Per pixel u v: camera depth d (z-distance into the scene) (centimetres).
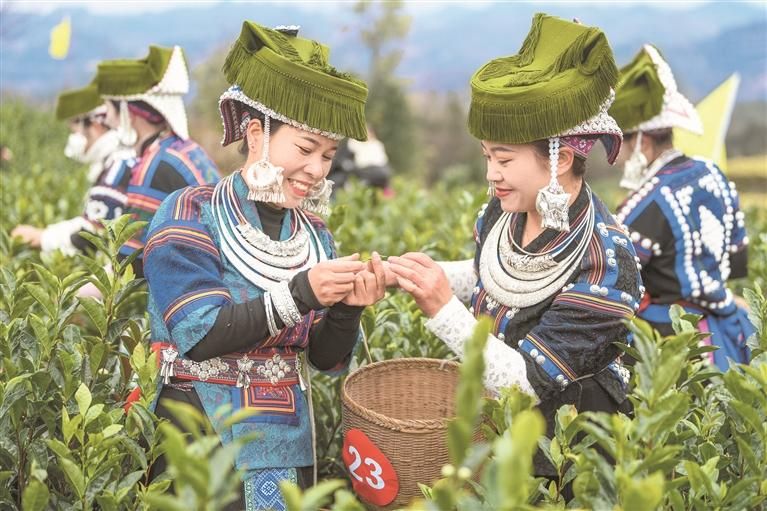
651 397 164
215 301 216
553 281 235
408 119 2150
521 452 117
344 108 222
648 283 338
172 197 232
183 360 227
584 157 233
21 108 1234
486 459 209
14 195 528
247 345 219
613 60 226
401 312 306
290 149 224
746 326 350
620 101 343
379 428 225
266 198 225
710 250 335
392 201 587
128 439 203
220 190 232
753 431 206
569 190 237
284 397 231
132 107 373
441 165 2916
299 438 232
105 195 375
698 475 178
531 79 226
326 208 239
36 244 402
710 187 338
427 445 223
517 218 248
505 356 228
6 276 250
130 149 377
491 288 247
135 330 246
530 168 230
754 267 397
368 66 2155
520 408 189
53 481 225
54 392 222
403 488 227
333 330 240
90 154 475
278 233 236
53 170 809
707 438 211
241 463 221
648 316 336
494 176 235
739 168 2453
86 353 239
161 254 220
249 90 223
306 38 239
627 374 251
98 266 239
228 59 232
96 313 234
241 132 238
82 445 197
